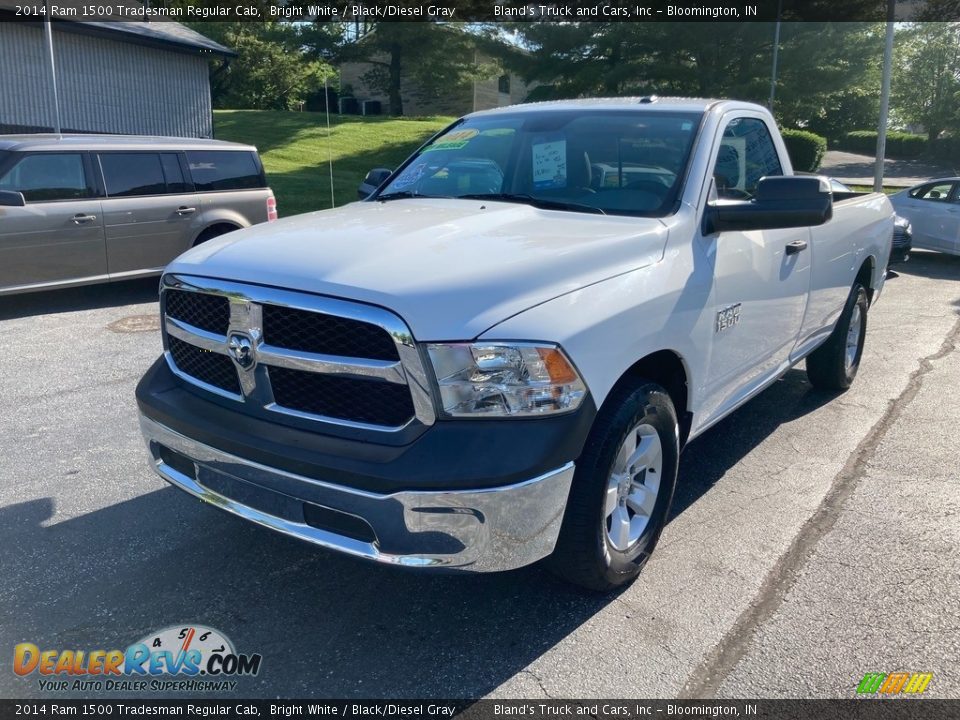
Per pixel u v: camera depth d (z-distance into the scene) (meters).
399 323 2.68
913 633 3.23
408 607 3.38
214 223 10.00
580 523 3.05
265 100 46.59
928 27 36.41
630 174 3.93
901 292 11.49
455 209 3.80
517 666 3.01
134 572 3.63
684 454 5.09
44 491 4.43
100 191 9.05
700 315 3.58
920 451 5.16
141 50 20.81
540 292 2.88
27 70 18.70
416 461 2.66
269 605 3.39
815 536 4.01
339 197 18.56
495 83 44.62
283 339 2.93
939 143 44.75
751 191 4.51
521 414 2.75
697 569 3.69
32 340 7.68
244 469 2.96
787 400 6.17
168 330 3.43
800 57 28.52
